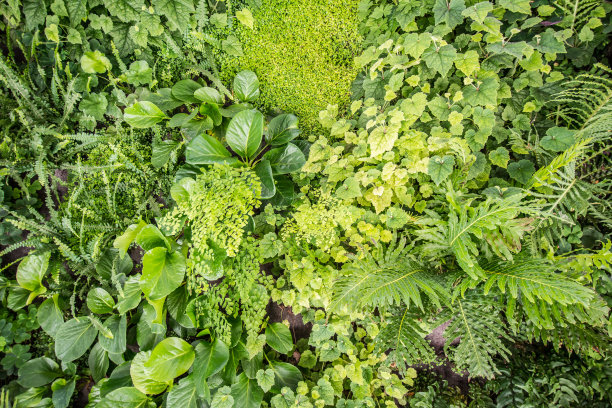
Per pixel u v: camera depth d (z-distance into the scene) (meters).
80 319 0.92
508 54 0.93
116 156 0.95
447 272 0.88
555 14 0.98
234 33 1.06
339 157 1.00
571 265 0.80
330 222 0.92
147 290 0.84
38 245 0.93
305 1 1.04
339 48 1.08
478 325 0.79
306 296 0.89
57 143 0.99
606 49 0.97
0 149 0.95
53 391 0.91
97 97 1.00
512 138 0.94
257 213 1.04
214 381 0.90
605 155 0.88
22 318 0.95
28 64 1.01
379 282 0.81
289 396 0.89
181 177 0.96
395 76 0.95
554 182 0.86
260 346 0.89
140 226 0.92
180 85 1.01
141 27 1.00
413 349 0.80
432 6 0.98
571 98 0.94
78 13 0.99
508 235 0.78
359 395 0.91
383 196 0.92
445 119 0.93
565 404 0.86
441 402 0.95
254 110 0.94
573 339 0.78
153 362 0.85
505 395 0.92
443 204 0.91
